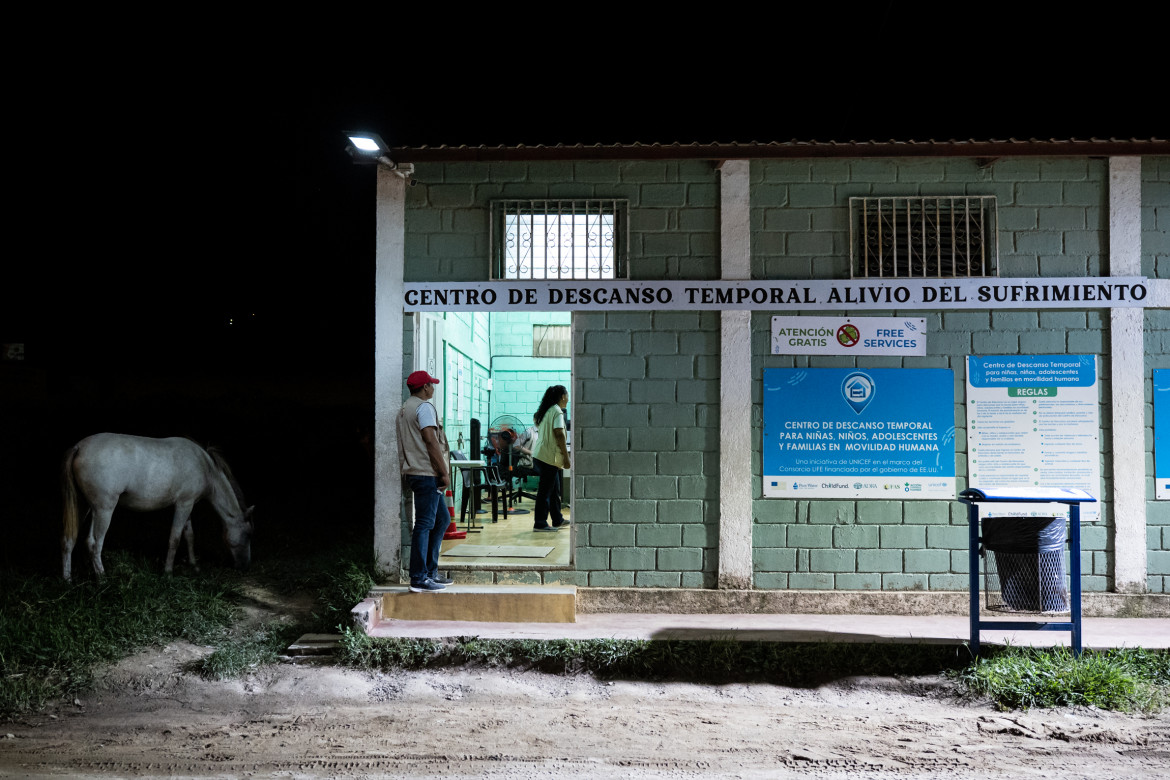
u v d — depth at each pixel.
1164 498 7.04
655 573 7.20
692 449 7.22
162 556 9.09
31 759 4.75
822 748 4.96
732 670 6.15
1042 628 6.04
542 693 5.91
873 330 7.19
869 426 7.17
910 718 5.45
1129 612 6.95
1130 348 7.08
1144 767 4.69
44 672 6.02
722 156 6.95
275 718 5.46
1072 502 5.95
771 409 7.19
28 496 13.17
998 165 7.21
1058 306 7.11
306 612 7.41
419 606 6.89
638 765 4.71
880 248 7.18
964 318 7.18
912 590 7.11
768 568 7.16
